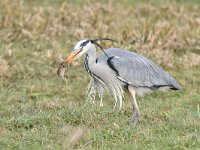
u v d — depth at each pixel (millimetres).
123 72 11570
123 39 17641
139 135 10711
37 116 11945
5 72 15094
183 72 15695
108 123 11633
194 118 11859
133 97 11719
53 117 11836
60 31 18656
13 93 14109
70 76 15305
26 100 13820
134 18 20422
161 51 16719
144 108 12828
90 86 13055
